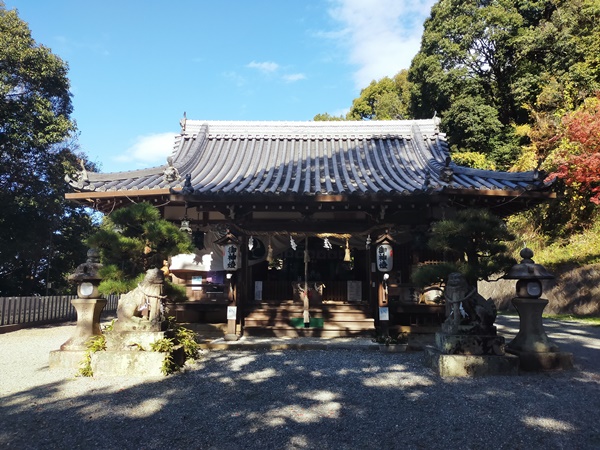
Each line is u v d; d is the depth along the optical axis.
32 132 18.92
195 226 12.37
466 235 8.11
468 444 4.42
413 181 11.90
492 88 29.69
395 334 11.40
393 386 6.49
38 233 21.12
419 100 31.83
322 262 14.12
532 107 26.09
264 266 13.95
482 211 8.27
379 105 40.97
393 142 15.09
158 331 7.56
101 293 8.34
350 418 5.14
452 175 10.87
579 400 5.73
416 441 4.50
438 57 29.00
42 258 23.62
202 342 10.32
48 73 19.33
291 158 14.16
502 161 27.92
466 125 27.95
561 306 18.58
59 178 21.23
